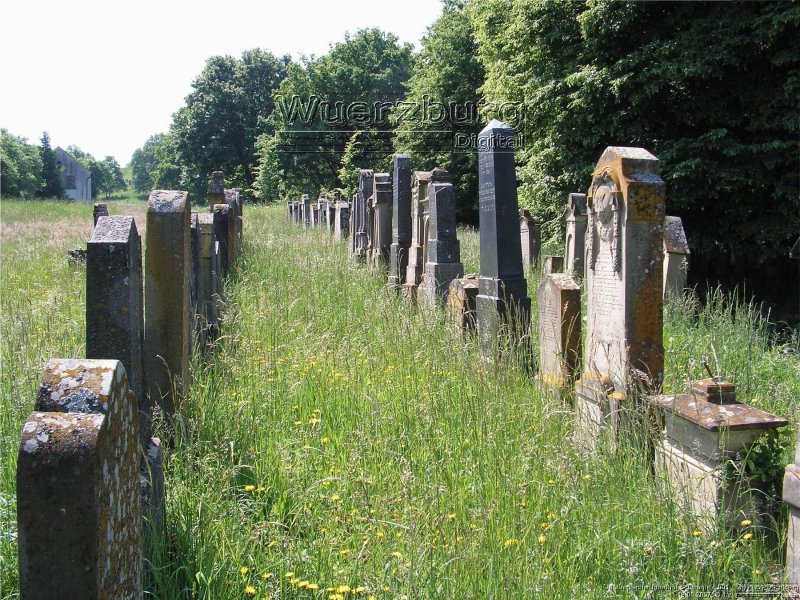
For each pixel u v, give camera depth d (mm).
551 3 21422
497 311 9125
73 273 14914
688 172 18969
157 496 4168
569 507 4441
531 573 3828
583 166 22219
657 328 6164
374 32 61625
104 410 2373
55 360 2518
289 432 5938
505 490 4594
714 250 20656
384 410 6129
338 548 4180
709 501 4746
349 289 12258
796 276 19953
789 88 17938
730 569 4121
